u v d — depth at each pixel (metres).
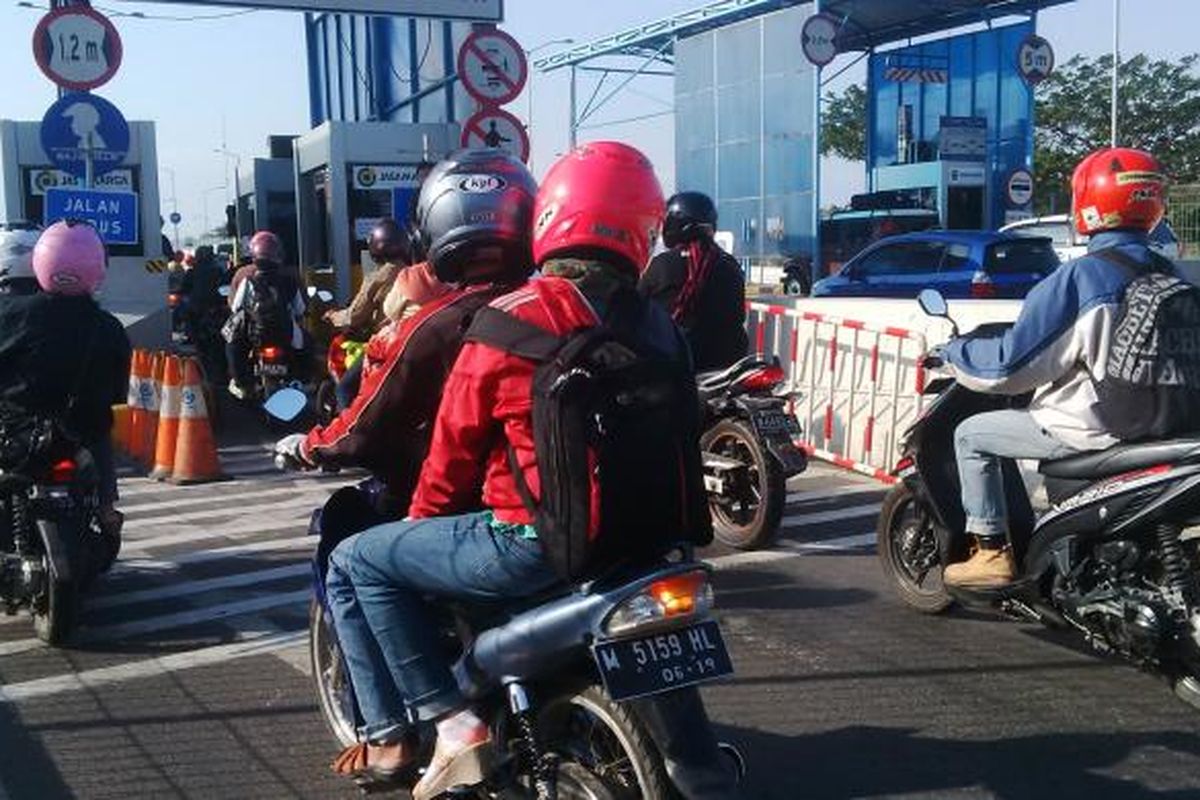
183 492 9.96
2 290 6.35
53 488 5.95
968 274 17.50
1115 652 5.02
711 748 3.25
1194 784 4.42
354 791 4.45
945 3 29.73
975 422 5.33
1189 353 4.74
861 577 6.98
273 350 12.80
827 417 10.27
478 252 4.01
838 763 4.62
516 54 11.80
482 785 3.54
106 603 6.80
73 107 11.53
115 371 6.20
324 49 26.75
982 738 4.82
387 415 3.82
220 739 4.91
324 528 4.05
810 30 27.56
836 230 32.56
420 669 3.58
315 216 19.36
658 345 3.39
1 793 4.47
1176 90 46.12
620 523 3.16
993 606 5.45
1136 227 5.00
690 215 7.70
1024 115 31.86
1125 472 4.79
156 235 16.67
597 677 3.34
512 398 3.26
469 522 3.44
